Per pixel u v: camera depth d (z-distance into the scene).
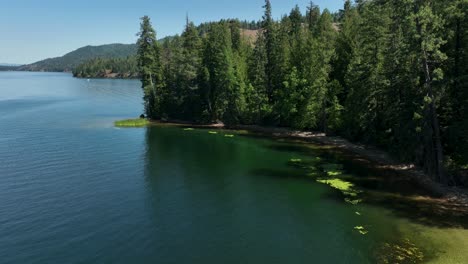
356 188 34.81
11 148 51.22
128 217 28.53
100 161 45.34
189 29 86.75
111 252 23.17
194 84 80.00
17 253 23.11
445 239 23.91
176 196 33.31
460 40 34.09
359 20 60.81
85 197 32.81
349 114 54.06
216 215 29.02
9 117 81.75
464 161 33.44
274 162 45.59
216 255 22.78
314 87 60.59
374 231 25.66
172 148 53.88
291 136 63.22
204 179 38.66
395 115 41.22
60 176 38.91
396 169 40.59
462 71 33.75
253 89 73.44
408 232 25.20
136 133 66.00
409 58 36.12
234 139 61.28
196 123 78.75
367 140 51.47
